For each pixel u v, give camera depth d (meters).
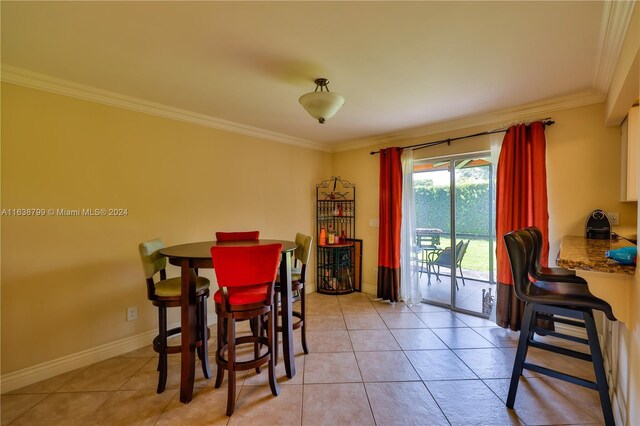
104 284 2.62
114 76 2.32
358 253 4.68
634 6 1.42
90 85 2.48
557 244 2.90
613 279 1.54
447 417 1.83
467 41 1.87
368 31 1.76
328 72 2.28
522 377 2.24
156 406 1.96
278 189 4.23
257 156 3.96
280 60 2.10
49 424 1.80
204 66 2.18
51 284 2.34
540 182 2.87
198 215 3.32
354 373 2.32
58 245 2.38
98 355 2.57
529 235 2.15
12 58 2.03
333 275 4.66
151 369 2.43
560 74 2.31
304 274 2.68
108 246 2.65
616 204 2.61
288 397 2.04
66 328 2.41
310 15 1.61
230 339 1.90
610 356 2.08
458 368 2.38
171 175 3.09
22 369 2.20
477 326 3.23
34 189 2.27
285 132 4.08
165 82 2.44
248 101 2.88
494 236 3.44
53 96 2.36
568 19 1.64
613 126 2.62
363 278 4.64
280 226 4.26
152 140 2.95
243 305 1.91
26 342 2.22
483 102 2.91
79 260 2.48
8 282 2.16
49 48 1.92
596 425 1.74
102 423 1.81
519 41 1.86
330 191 4.98
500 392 2.07
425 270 4.14
